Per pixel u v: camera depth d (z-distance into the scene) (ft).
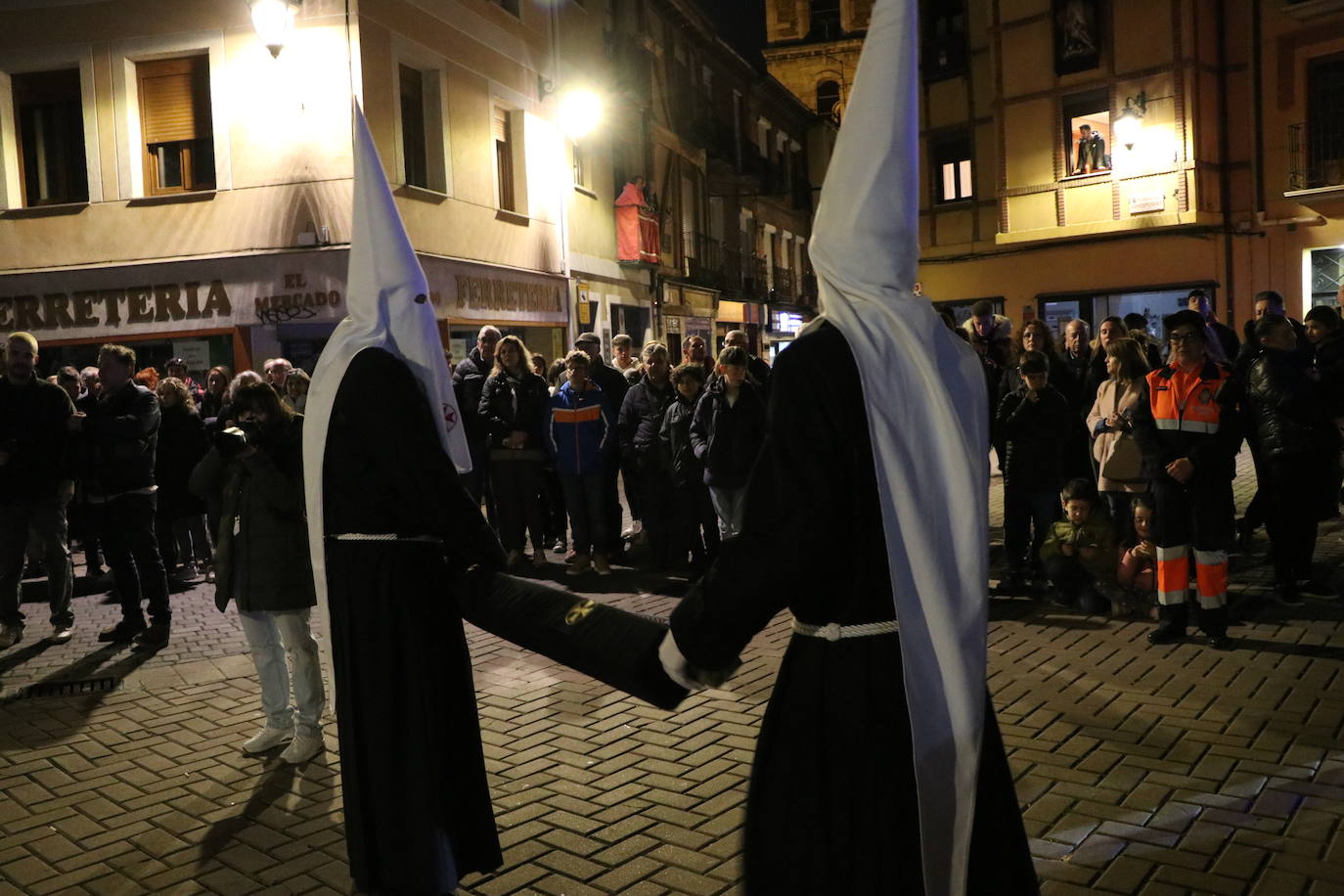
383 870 10.10
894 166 6.76
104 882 12.83
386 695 10.18
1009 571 25.67
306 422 10.73
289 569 16.37
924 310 6.84
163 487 31.60
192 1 50.60
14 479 24.64
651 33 83.66
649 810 14.06
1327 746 15.16
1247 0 77.36
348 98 49.85
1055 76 83.05
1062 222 83.97
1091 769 14.75
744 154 105.70
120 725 18.83
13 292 52.80
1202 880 11.59
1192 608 22.71
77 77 52.37
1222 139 79.30
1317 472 23.17
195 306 51.65
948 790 6.45
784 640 22.58
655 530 31.37
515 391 32.17
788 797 6.64
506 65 61.72
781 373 6.61
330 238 50.47
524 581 9.14
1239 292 79.10
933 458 6.59
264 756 16.98
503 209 60.70
